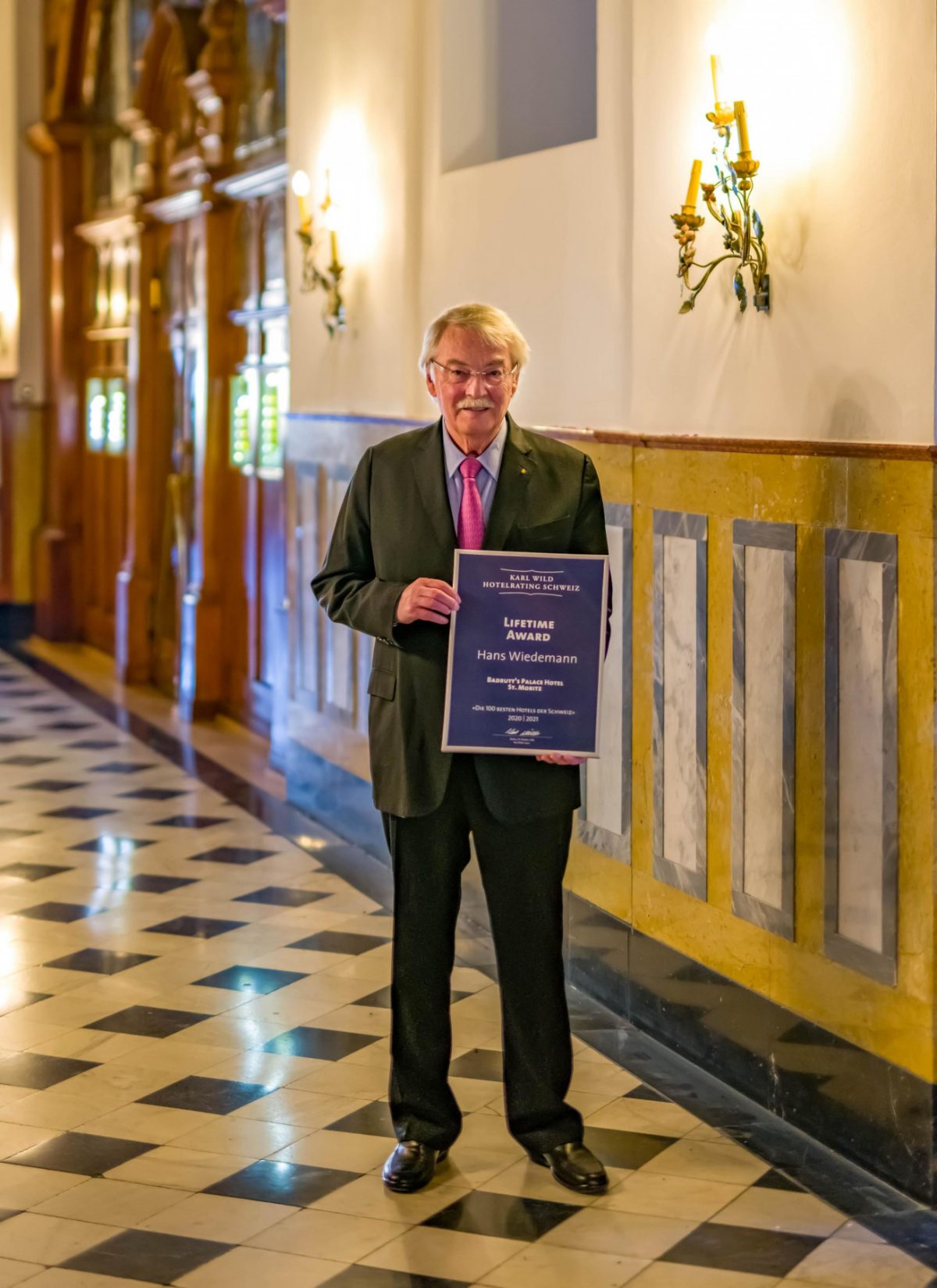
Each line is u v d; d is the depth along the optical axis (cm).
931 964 332
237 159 884
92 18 1139
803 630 372
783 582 378
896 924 342
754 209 389
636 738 450
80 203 1187
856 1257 313
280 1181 348
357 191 648
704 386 418
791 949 379
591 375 488
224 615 927
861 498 348
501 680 324
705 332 417
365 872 613
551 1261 312
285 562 737
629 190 462
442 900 342
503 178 536
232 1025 447
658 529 436
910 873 338
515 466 333
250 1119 382
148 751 845
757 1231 324
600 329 481
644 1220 329
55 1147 366
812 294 368
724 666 405
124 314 1105
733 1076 404
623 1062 423
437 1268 309
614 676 462
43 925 543
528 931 341
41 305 1226
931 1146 334
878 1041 349
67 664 1137
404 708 331
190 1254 314
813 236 367
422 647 330
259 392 865
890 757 342
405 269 604
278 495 839
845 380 357
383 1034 440
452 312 327
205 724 922
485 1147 366
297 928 540
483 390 322
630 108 460
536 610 322
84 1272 307
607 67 471
